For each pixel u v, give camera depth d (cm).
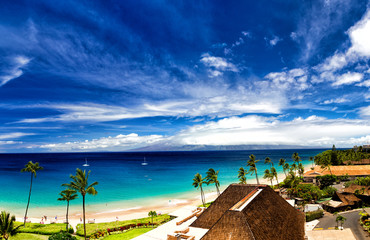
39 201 9744
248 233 2588
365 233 4541
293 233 3319
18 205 9100
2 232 3734
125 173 19275
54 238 3784
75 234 5500
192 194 11156
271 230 2939
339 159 15612
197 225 3544
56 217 7012
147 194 11131
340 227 4766
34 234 5353
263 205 3366
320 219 5538
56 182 14375
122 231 5541
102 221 6869
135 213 7944
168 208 8594
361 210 6081
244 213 2828
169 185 13562
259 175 17238
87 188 4619
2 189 12231
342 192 7331
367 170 11581
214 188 12631
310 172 11506
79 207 8812
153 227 5819
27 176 17138
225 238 2636
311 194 7412
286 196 8019
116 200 9925
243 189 3756
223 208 3562
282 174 17812
